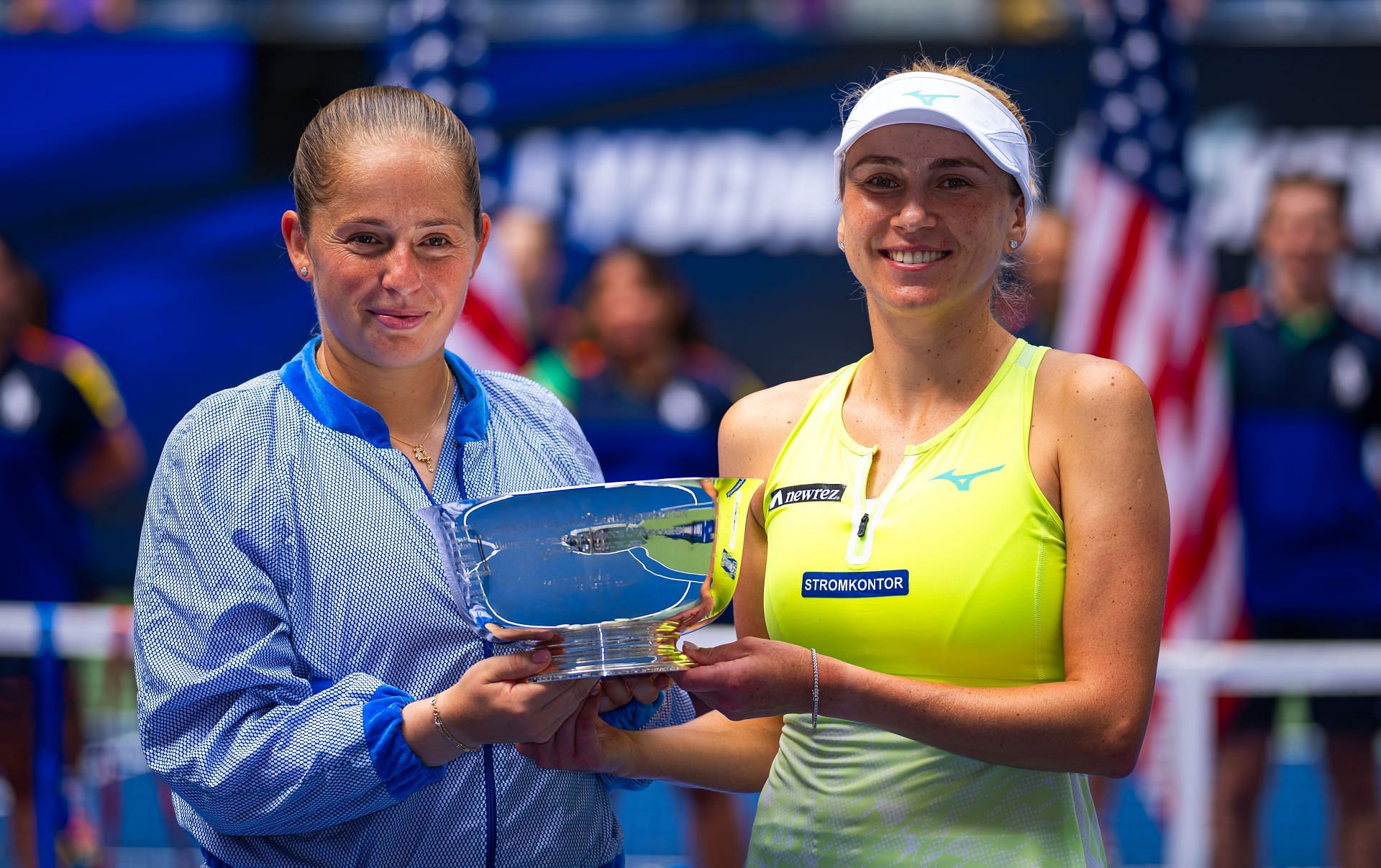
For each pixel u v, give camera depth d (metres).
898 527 5.50
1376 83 15.77
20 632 13.01
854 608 5.52
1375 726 12.88
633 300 16.06
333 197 5.13
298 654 5.26
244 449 5.32
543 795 5.46
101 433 16.20
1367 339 15.54
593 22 16.98
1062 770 5.26
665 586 4.91
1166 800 12.84
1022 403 5.51
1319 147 15.80
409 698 5.11
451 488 5.56
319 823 5.16
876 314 5.78
